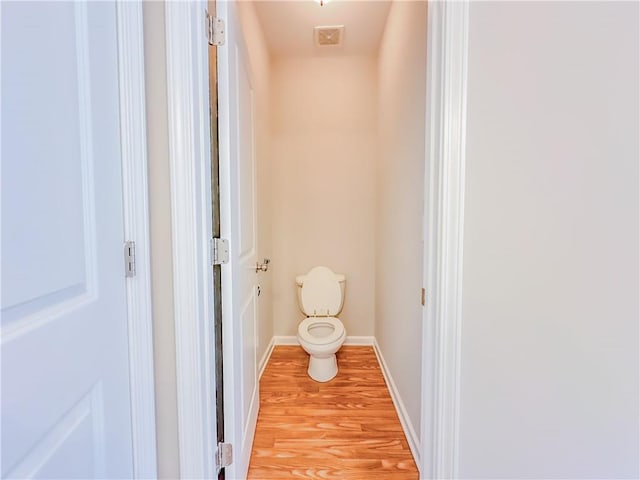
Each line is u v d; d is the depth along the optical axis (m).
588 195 0.83
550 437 0.87
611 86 0.81
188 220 0.94
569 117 0.82
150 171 0.93
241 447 1.29
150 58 0.91
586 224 0.83
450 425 0.89
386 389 2.13
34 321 0.57
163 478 0.98
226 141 1.14
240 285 1.32
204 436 0.99
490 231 0.86
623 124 0.81
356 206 2.85
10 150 0.53
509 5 0.82
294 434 1.68
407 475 1.42
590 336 0.84
